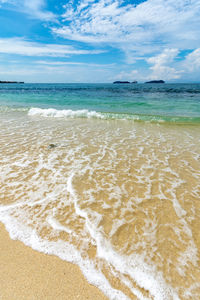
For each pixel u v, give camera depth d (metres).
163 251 2.46
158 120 11.71
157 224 2.93
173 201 3.52
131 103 18.66
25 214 3.09
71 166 4.91
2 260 2.35
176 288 2.03
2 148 6.18
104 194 3.70
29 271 2.22
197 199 3.59
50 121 11.16
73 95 28.41
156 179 4.35
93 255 2.40
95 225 2.88
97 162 5.22
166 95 26.59
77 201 3.45
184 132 8.82
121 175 4.51
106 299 1.95
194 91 34.78
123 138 7.71
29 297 1.96
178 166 5.05
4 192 3.67
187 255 2.40
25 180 4.13
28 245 2.55
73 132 8.57
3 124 10.05
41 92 36.78
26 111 15.04
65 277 2.16
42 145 6.56
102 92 34.72
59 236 2.68
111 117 12.66
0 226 2.85
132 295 1.98
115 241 2.61
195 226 2.89
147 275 2.16
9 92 37.16
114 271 2.21
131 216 3.10
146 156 5.75
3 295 1.98
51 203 3.37
